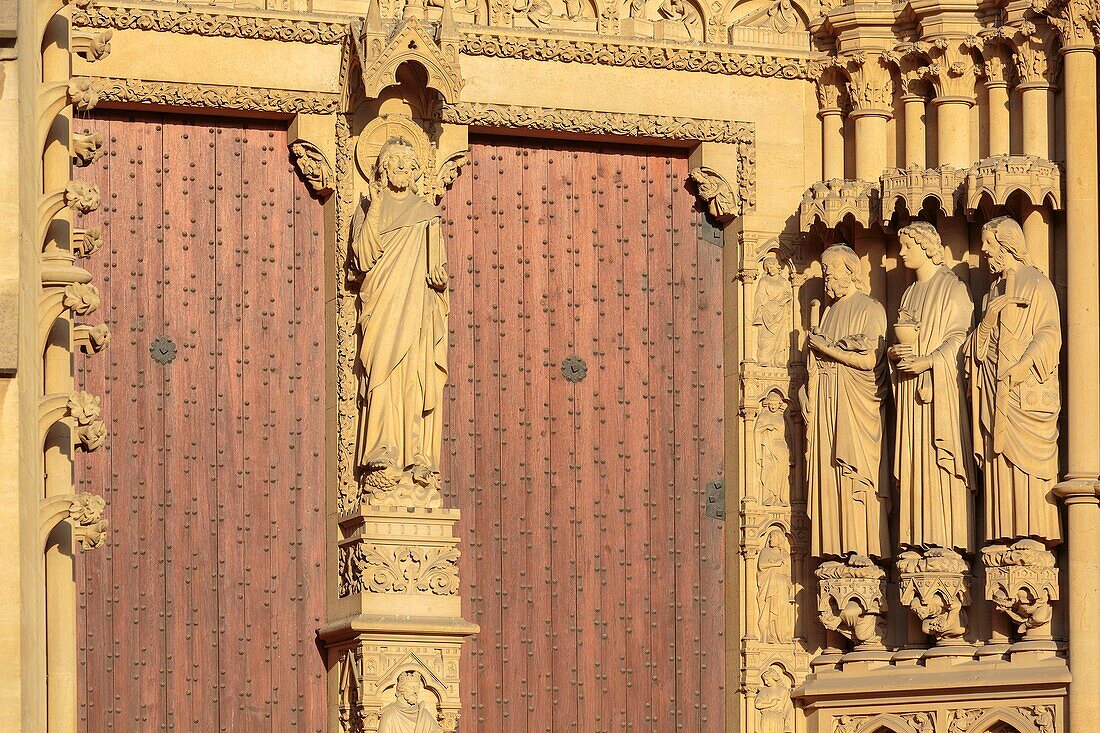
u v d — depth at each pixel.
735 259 34.88
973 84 34.22
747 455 34.50
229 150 33.59
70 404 21.53
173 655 32.56
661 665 34.38
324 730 32.94
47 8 21.70
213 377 33.19
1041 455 32.25
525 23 34.28
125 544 32.56
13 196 19.12
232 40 33.03
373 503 32.06
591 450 34.47
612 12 34.56
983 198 32.97
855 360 33.47
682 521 34.69
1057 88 33.44
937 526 32.72
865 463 33.44
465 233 34.25
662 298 34.97
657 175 35.19
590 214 34.84
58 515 21.70
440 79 32.19
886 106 34.72
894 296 34.31
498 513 33.97
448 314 33.84
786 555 34.50
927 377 32.81
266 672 32.84
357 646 31.80
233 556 32.94
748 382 34.50
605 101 34.38
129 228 33.06
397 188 32.66
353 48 32.78
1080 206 32.59
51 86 21.52
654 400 34.78
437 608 32.06
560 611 34.09
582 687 34.03
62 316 22.89
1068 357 32.50
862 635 33.56
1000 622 32.78
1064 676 31.80
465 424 33.94
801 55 35.06
